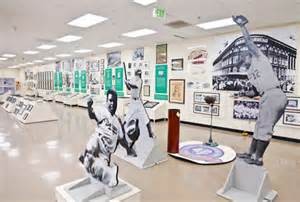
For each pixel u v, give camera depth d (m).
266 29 6.03
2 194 2.88
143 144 4.16
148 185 3.21
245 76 6.39
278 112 2.72
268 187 2.88
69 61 14.70
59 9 4.64
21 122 8.08
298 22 5.49
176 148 4.58
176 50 8.22
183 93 8.08
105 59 11.60
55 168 3.75
